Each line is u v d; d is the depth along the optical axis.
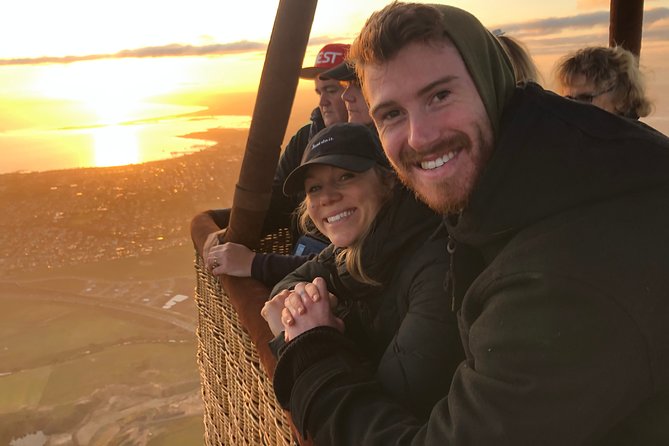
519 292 0.79
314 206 1.63
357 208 1.57
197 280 2.51
